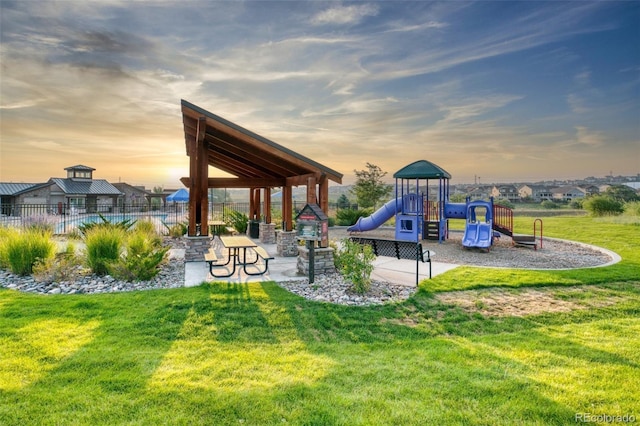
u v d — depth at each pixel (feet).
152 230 44.68
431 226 48.65
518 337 13.58
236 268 27.14
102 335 13.06
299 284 22.13
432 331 14.58
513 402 8.58
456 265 28.99
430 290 20.51
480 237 39.78
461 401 8.66
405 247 23.98
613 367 10.59
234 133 24.73
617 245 39.29
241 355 11.53
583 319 15.97
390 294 20.06
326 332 14.24
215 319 15.07
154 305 16.85
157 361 10.89
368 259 20.80
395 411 8.18
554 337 13.50
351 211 71.26
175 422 7.72
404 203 48.70
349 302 18.52
